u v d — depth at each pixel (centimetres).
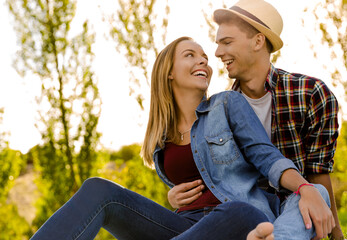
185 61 256
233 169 224
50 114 795
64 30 798
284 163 209
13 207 855
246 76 290
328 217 192
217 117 234
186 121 255
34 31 796
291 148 289
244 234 186
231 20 286
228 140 227
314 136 287
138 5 745
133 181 780
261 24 285
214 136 230
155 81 265
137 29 743
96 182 203
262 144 221
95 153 802
